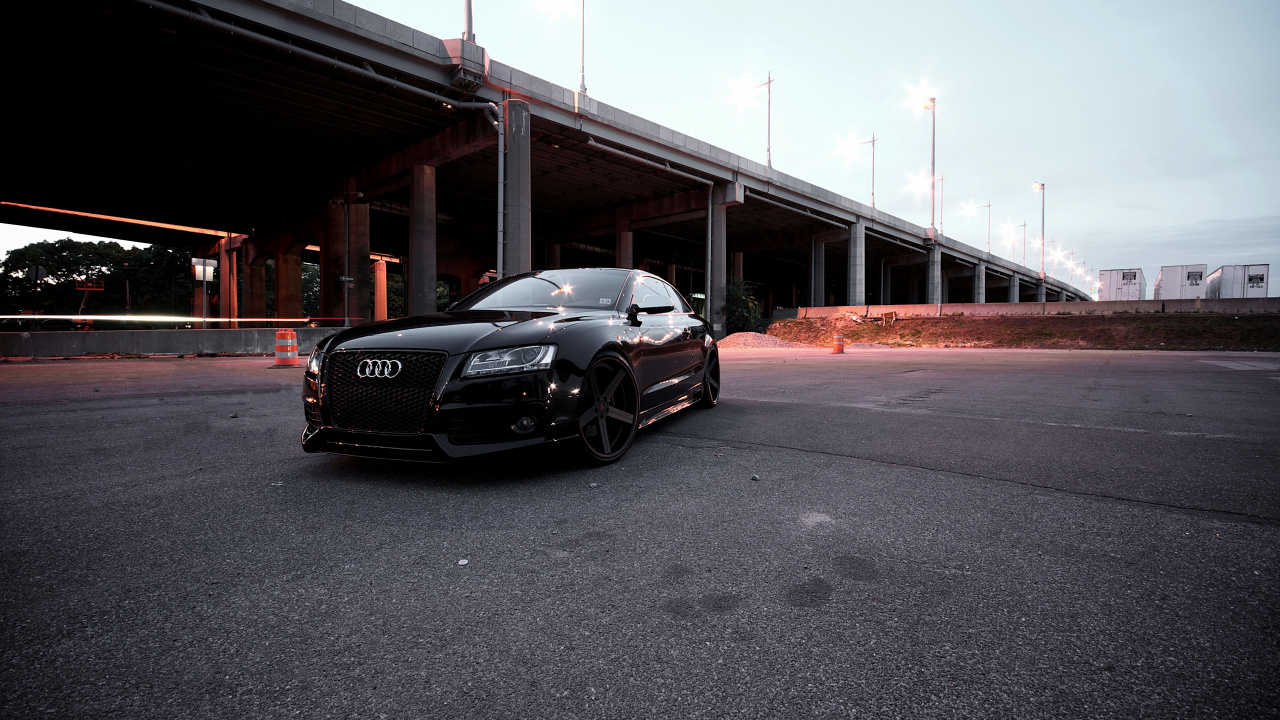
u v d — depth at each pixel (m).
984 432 4.54
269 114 25.12
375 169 31.59
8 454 3.91
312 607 1.80
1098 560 2.10
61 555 2.20
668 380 4.70
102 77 21.41
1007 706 1.31
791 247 53.59
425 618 1.73
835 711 1.30
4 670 1.46
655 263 67.94
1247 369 10.85
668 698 1.35
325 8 19.55
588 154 31.17
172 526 2.52
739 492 2.97
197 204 39.53
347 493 2.99
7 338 14.60
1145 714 1.27
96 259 71.12
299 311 45.03
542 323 3.49
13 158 30.64
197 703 1.34
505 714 1.30
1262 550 2.18
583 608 1.78
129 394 7.33
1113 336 24.31
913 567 2.05
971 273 74.00
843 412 5.61
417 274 28.67
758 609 1.77
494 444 3.07
